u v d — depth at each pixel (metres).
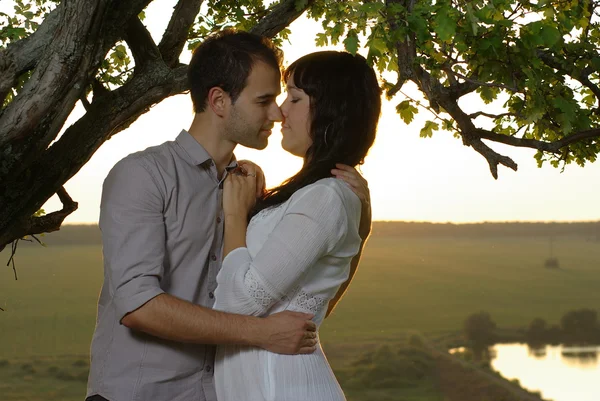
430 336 72.31
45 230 3.33
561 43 2.57
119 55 3.63
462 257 137.25
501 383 59.66
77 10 2.24
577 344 77.62
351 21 2.38
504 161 2.52
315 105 1.92
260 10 4.26
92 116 2.87
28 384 51.97
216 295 1.85
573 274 119.00
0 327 64.50
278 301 1.84
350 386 56.97
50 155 2.79
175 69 3.02
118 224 1.84
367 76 1.96
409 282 106.69
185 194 1.95
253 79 1.97
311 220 1.76
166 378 1.93
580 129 2.62
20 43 2.50
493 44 2.32
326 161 1.91
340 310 82.56
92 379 1.98
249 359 1.83
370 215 2.09
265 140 2.05
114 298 1.82
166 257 1.94
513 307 91.50
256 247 1.87
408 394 54.41
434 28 2.27
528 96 2.50
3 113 2.29
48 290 83.38
